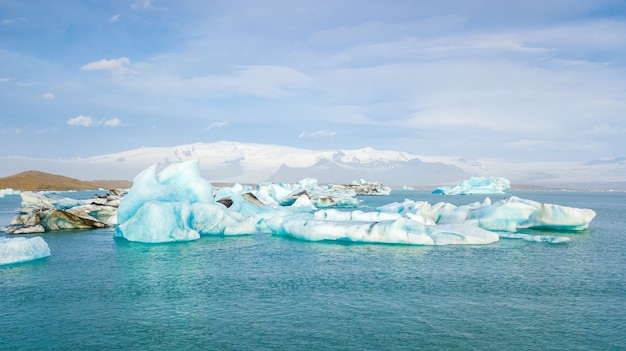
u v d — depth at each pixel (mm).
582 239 32406
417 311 14797
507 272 20781
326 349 11586
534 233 36156
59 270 21469
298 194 72688
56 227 39312
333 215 35969
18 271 21250
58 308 15188
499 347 11742
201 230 35375
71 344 12000
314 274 20453
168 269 21719
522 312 14727
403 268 21719
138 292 17297
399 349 11586
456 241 29484
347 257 24828
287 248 28281
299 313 14594
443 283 18641
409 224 29812
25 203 46406
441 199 130625
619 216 58906
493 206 38094
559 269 21484
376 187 151000
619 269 21500
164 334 12695
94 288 17922
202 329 13086
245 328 13164
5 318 14141
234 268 21922
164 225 30719
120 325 13453
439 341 12148
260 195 63781
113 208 47062
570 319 14031
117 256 25406
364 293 17078
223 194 53219
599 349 11664
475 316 14289
